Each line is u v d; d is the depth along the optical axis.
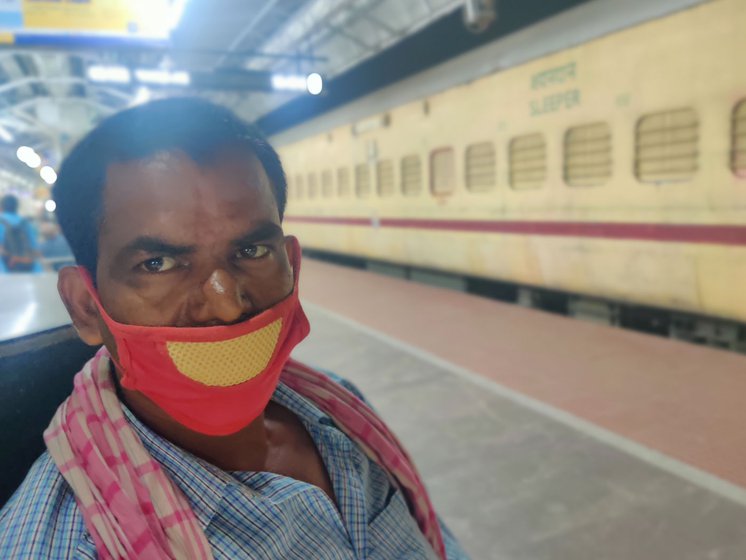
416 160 7.55
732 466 2.52
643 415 3.09
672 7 4.21
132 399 0.69
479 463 2.68
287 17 9.84
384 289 7.49
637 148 4.66
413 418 3.20
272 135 12.95
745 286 4.03
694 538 2.08
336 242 10.12
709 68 4.05
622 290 4.94
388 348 4.54
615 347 4.37
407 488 0.91
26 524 0.55
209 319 0.61
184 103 0.64
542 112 5.46
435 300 6.54
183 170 0.60
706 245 4.23
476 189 6.55
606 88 4.81
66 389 0.87
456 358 4.24
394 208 8.17
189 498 0.63
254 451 0.75
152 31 5.23
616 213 4.88
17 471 0.77
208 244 0.61
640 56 4.51
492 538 2.14
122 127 0.61
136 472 0.60
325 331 5.18
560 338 4.68
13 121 17.97
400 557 0.84
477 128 6.34
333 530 0.72
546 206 5.58
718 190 4.11
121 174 0.60
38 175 28.09
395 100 7.81
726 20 3.91
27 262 5.21
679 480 2.43
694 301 4.39
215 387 0.63
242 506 0.64
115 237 0.60
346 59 9.64
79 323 0.68
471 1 5.03
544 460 2.67
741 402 3.20
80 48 5.18
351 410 0.89
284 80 9.11
